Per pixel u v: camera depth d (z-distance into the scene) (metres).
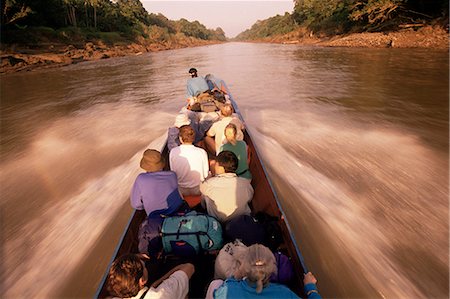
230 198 2.55
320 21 53.09
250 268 1.52
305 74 15.78
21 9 30.19
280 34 81.75
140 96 12.16
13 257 3.39
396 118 7.87
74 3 46.19
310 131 7.09
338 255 3.18
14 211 4.34
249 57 28.52
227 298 1.55
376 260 3.10
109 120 8.88
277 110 9.04
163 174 2.57
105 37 44.88
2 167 5.87
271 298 1.52
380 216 3.81
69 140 7.31
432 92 10.45
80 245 3.57
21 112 10.27
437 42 24.22
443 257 3.11
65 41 35.28
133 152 6.40
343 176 4.86
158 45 58.28
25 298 2.87
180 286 1.86
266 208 3.10
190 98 6.60
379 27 34.31
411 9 30.81
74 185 5.04
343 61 20.23
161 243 2.38
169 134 4.23
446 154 5.60
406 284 2.82
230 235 2.44
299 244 3.35
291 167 5.23
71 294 2.90
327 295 2.71
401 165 5.21
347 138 6.56
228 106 4.21
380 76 13.85
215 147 4.46
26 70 21.94
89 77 18.09
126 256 1.67
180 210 2.64
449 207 3.95
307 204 4.10
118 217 4.08
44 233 3.80
